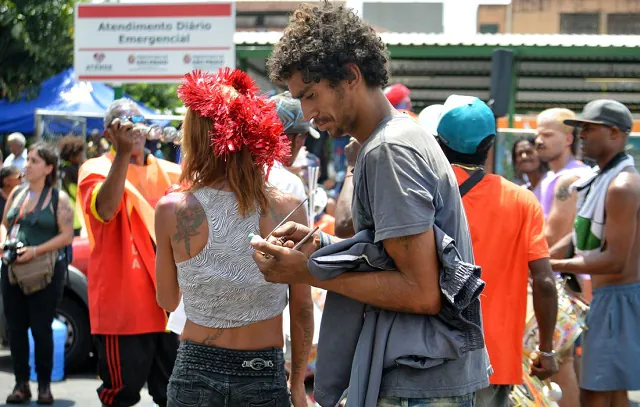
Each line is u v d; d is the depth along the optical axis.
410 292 2.44
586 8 35.53
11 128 15.57
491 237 3.56
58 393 7.11
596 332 4.70
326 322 2.66
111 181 4.62
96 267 4.86
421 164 2.44
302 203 3.14
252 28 33.50
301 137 4.68
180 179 3.13
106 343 4.86
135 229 4.87
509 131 9.51
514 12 36.16
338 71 2.50
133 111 4.67
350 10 2.57
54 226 6.62
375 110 2.57
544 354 3.85
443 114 3.60
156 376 5.06
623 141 4.67
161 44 10.47
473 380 2.61
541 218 3.65
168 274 3.19
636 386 4.62
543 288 3.65
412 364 2.50
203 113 3.04
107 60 10.55
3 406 6.63
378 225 2.41
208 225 3.03
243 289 3.01
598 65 12.98
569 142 6.39
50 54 17.92
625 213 4.52
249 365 3.01
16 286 6.61
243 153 3.06
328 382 2.65
